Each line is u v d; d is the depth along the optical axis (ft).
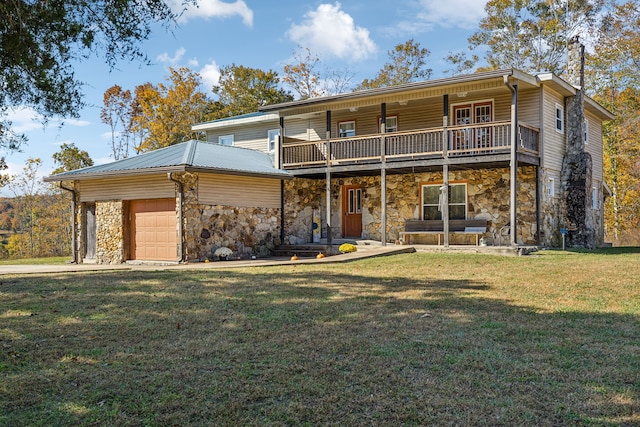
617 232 95.14
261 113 71.26
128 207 50.57
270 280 30.42
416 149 56.08
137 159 52.80
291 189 58.34
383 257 43.19
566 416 10.78
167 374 13.57
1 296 24.82
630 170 93.45
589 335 17.19
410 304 22.76
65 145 112.57
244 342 16.70
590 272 32.65
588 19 98.32
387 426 10.45
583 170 54.90
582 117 56.24
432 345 16.12
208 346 16.21
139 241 49.65
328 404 11.56
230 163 51.60
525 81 46.96
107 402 11.78
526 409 11.16
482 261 39.19
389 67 120.26
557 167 54.85
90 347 16.19
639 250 51.83
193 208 46.26
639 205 92.99
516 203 48.52
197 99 116.78
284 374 13.53
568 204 55.16
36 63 19.57
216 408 11.36
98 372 13.79
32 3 18.30
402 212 58.34
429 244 55.62
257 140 71.61
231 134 74.33
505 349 15.64
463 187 54.80
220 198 48.93
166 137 114.32
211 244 47.65
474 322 19.21
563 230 50.96
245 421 10.73
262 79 128.77
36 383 12.99
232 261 45.47
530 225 50.47
